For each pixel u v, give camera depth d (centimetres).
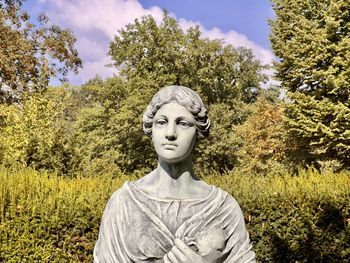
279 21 2248
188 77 2509
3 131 1458
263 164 2266
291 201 628
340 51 2052
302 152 2200
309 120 2027
